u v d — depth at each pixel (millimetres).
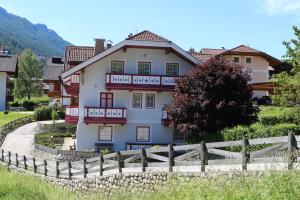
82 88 41531
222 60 36406
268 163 15000
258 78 59812
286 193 10945
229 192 11961
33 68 113375
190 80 36062
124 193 19781
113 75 41000
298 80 32625
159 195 14766
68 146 44875
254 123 35250
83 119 41375
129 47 41438
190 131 35250
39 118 66688
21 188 21297
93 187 24531
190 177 17516
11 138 53281
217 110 34500
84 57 47500
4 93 90125
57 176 28656
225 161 16812
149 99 42438
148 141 42281
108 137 42062
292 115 32938
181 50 41062
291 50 33844
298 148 13852
